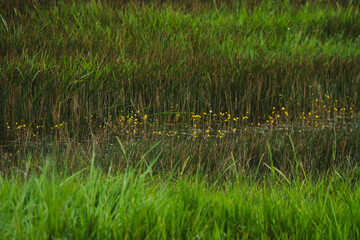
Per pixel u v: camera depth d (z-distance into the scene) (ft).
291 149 40.60
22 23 65.67
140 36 69.36
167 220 20.98
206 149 40.06
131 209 21.31
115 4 78.95
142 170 35.76
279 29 83.56
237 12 85.30
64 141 44.16
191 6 86.58
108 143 43.37
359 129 47.85
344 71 64.80
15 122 46.62
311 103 60.44
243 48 72.08
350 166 38.42
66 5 73.10
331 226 22.03
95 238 19.65
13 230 19.11
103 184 22.98
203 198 24.12
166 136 46.83
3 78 47.73
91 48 60.18
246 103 56.49
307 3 92.32
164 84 54.65
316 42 82.02
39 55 56.80
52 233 18.94
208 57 65.00
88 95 51.13
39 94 48.98
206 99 55.31
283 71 63.72
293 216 23.22
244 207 23.67
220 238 21.04
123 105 52.01
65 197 19.83
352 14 92.68
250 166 39.17
